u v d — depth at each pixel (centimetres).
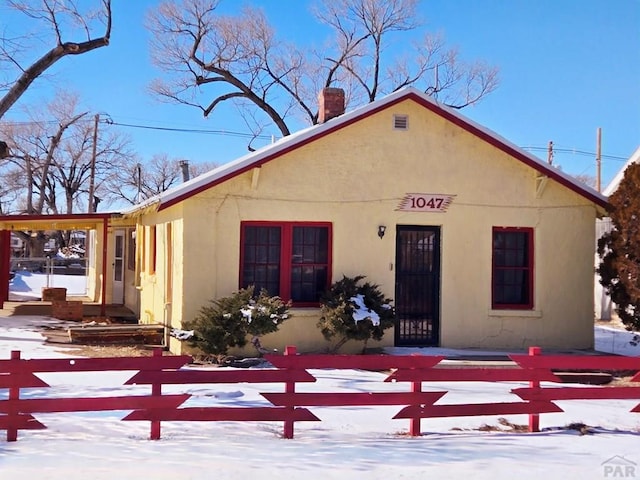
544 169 1417
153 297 1602
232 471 642
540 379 809
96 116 4328
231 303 1224
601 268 1351
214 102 3562
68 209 5362
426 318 1408
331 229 1362
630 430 846
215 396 906
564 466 688
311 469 655
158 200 1252
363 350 1340
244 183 1316
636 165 1305
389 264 1380
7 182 5203
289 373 753
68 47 1808
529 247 1452
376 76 3691
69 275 4131
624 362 820
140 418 729
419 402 780
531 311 1432
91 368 718
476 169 1423
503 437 792
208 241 1297
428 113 1405
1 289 2016
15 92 1798
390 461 688
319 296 1357
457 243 1413
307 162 1348
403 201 1388
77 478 614
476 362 1238
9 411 715
